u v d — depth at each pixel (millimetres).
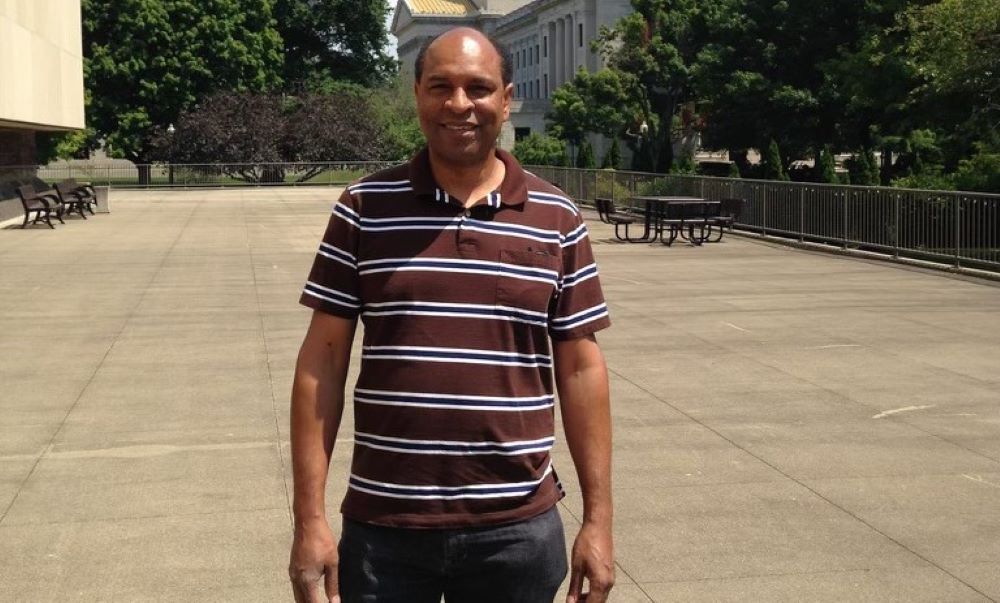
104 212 33656
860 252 19641
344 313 2984
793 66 39031
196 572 5375
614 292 15023
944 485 6609
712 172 52844
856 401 8664
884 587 5152
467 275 2867
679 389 9094
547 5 101688
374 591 2928
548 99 98062
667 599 5012
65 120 35344
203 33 62250
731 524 5953
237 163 57219
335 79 72938
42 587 5211
